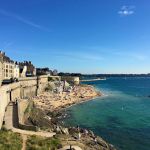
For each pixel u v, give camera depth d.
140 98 175.00
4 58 134.25
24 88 129.12
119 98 173.88
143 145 66.88
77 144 55.22
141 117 103.12
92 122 93.31
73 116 104.44
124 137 73.88
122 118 100.88
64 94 173.75
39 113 93.12
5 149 45.00
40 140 52.75
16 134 54.78
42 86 179.12
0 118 58.06
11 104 79.19
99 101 156.00
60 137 58.81
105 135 75.88
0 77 83.56
